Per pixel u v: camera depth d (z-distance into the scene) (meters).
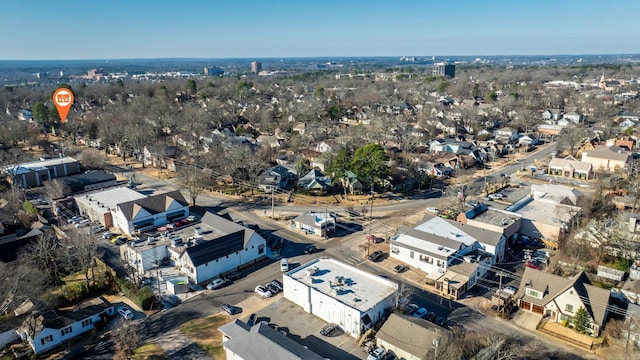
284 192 88.50
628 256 54.62
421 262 56.66
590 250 56.41
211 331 44.28
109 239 66.56
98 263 58.09
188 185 81.25
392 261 59.12
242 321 44.38
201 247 55.06
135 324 45.28
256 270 57.09
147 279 54.50
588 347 40.94
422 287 52.50
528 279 48.09
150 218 69.50
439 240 58.16
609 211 70.19
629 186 78.75
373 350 40.72
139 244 59.38
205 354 40.75
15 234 66.75
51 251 55.97
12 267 49.34
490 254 57.88
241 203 82.38
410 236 60.66
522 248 62.91
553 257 57.34
